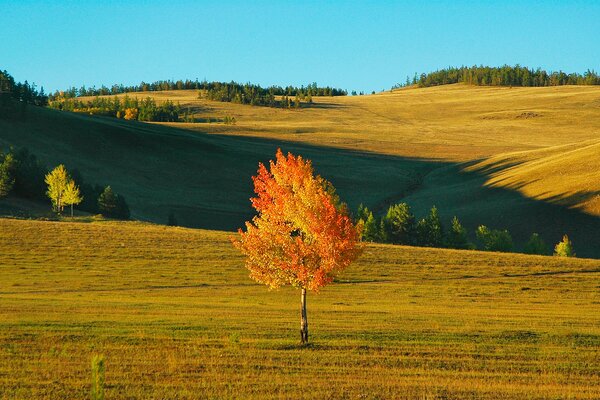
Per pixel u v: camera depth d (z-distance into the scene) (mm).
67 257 79750
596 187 158375
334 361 36312
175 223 155125
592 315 55156
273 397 29359
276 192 41562
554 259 88562
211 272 75062
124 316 47875
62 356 35500
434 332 44906
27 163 159250
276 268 41094
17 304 51594
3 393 29047
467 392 30750
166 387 30453
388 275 76062
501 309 57938
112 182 198625
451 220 166875
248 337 41969
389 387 31359
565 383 33344
